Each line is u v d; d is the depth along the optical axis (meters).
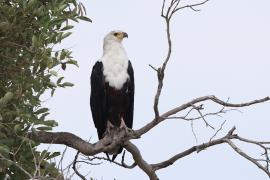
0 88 10.05
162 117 10.52
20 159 9.88
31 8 9.93
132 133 11.13
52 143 10.34
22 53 10.26
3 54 10.10
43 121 9.93
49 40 10.14
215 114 10.45
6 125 9.61
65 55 10.17
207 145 11.12
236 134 10.87
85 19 11.14
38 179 7.73
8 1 10.40
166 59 9.78
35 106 10.04
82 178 10.65
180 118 10.50
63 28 10.59
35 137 10.59
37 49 9.84
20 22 10.05
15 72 10.01
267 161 10.40
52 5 10.38
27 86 9.92
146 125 10.93
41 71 9.98
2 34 9.94
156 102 10.11
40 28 10.36
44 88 10.14
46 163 9.94
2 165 9.29
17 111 9.53
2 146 9.11
